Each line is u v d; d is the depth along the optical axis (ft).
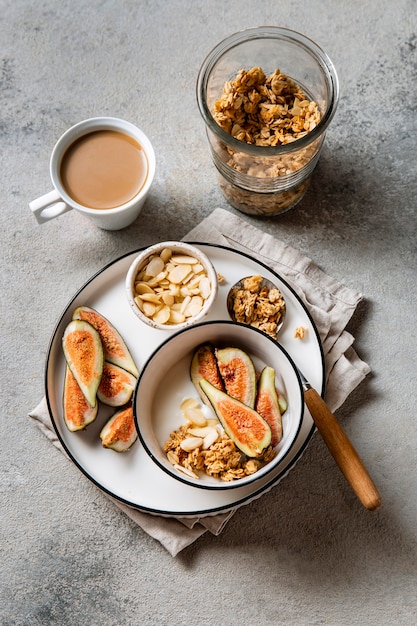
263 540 3.00
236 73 2.95
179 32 3.23
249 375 2.81
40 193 3.17
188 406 2.86
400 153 3.17
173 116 3.20
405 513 3.01
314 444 3.02
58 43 3.23
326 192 3.15
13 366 3.08
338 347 3.00
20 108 3.20
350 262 3.13
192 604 2.99
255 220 3.15
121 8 3.24
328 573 2.99
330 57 3.21
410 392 3.06
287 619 2.98
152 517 2.93
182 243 2.85
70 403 2.84
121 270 2.96
